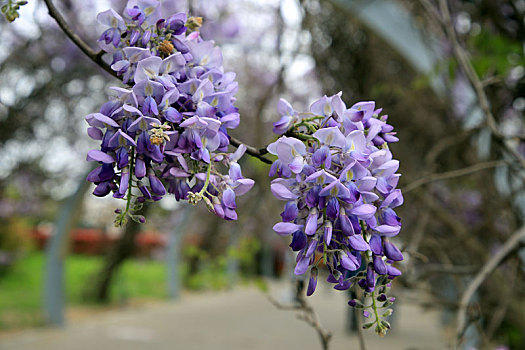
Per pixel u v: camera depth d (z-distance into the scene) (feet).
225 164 3.21
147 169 2.95
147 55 3.05
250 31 21.91
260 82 21.74
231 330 28.40
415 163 14.55
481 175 12.64
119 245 37.35
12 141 23.20
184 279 41.60
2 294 34.40
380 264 2.93
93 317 30.91
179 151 2.97
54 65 21.43
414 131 14.16
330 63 13.20
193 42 3.21
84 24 21.47
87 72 22.35
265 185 10.64
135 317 31.96
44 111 22.38
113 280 37.88
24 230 45.93
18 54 19.57
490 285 10.91
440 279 13.07
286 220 2.96
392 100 14.03
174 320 31.53
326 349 6.15
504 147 8.36
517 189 11.13
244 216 13.73
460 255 13.17
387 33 12.48
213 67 3.23
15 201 38.81
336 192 2.83
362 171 2.86
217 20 21.39
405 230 13.43
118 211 2.88
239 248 13.35
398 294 9.50
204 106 3.04
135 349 22.41
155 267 62.28
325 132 2.95
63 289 26.55
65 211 26.00
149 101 2.83
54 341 23.03
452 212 14.43
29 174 28.81
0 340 22.20
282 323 31.45
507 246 7.41
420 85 11.51
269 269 41.42
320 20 12.92
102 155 2.89
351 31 13.10
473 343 10.09
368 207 2.83
